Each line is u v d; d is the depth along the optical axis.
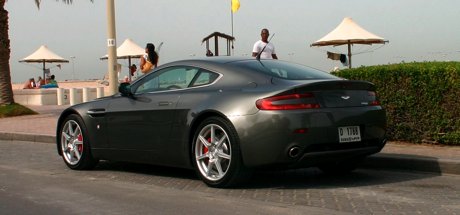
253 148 5.84
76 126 8.00
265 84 6.11
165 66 7.20
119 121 7.33
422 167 7.29
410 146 8.56
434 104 8.42
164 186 6.64
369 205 5.45
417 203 5.51
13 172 7.89
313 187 6.38
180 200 5.82
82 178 7.33
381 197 5.80
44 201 5.93
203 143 6.35
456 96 8.21
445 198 5.73
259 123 5.81
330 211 5.22
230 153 6.02
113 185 6.77
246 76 6.31
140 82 7.39
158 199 5.90
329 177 7.05
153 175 7.44
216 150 6.22
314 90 5.95
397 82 8.73
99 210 5.48
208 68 6.66
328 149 5.97
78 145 8.02
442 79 8.29
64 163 8.78
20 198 6.10
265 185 6.52
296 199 5.75
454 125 8.31
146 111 6.97
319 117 5.87
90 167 7.98
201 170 6.39
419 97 8.55
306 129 5.78
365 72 9.00
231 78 6.39
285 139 5.75
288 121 5.75
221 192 6.16
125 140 7.29
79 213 5.38
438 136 8.47
